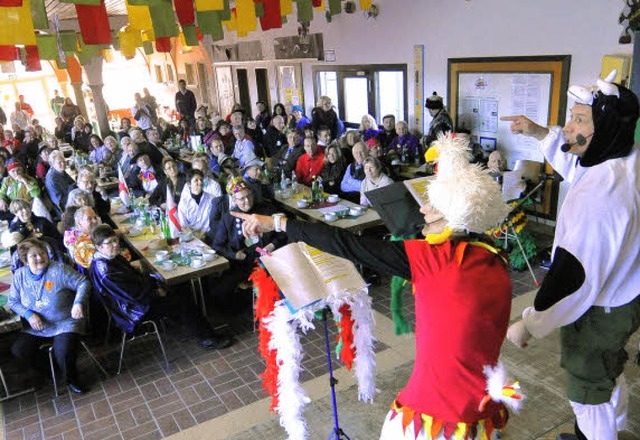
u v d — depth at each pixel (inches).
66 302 165.2
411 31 335.9
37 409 156.1
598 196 78.5
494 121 292.2
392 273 66.2
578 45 241.3
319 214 220.5
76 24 442.9
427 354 64.6
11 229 215.0
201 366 171.5
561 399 128.0
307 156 292.4
